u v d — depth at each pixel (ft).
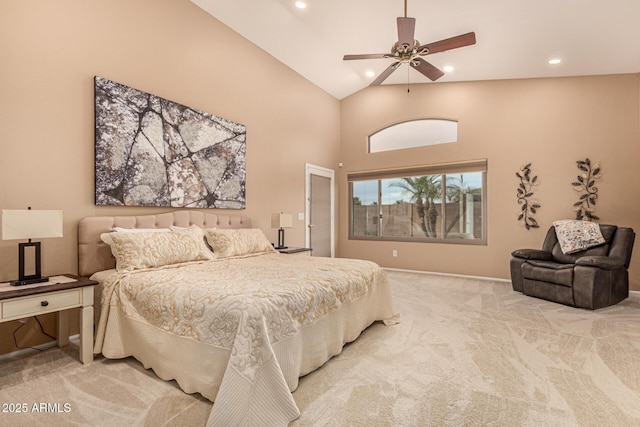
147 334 6.59
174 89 11.13
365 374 6.63
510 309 11.21
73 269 8.59
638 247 13.64
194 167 11.62
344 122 21.24
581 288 11.19
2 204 7.41
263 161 15.01
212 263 9.25
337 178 21.13
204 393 5.50
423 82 18.44
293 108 17.06
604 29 10.91
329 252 20.34
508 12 10.70
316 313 6.69
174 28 11.17
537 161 15.55
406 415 5.23
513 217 16.06
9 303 5.94
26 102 7.75
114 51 9.47
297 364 5.98
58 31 8.31
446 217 17.98
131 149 9.73
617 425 4.99
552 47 12.47
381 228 20.20
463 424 5.00
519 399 5.70
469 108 17.20
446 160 17.81
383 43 14.39
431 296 13.05
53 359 7.36
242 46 13.92
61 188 8.35
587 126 14.61
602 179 14.29
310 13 12.26
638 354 7.56
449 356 7.47
